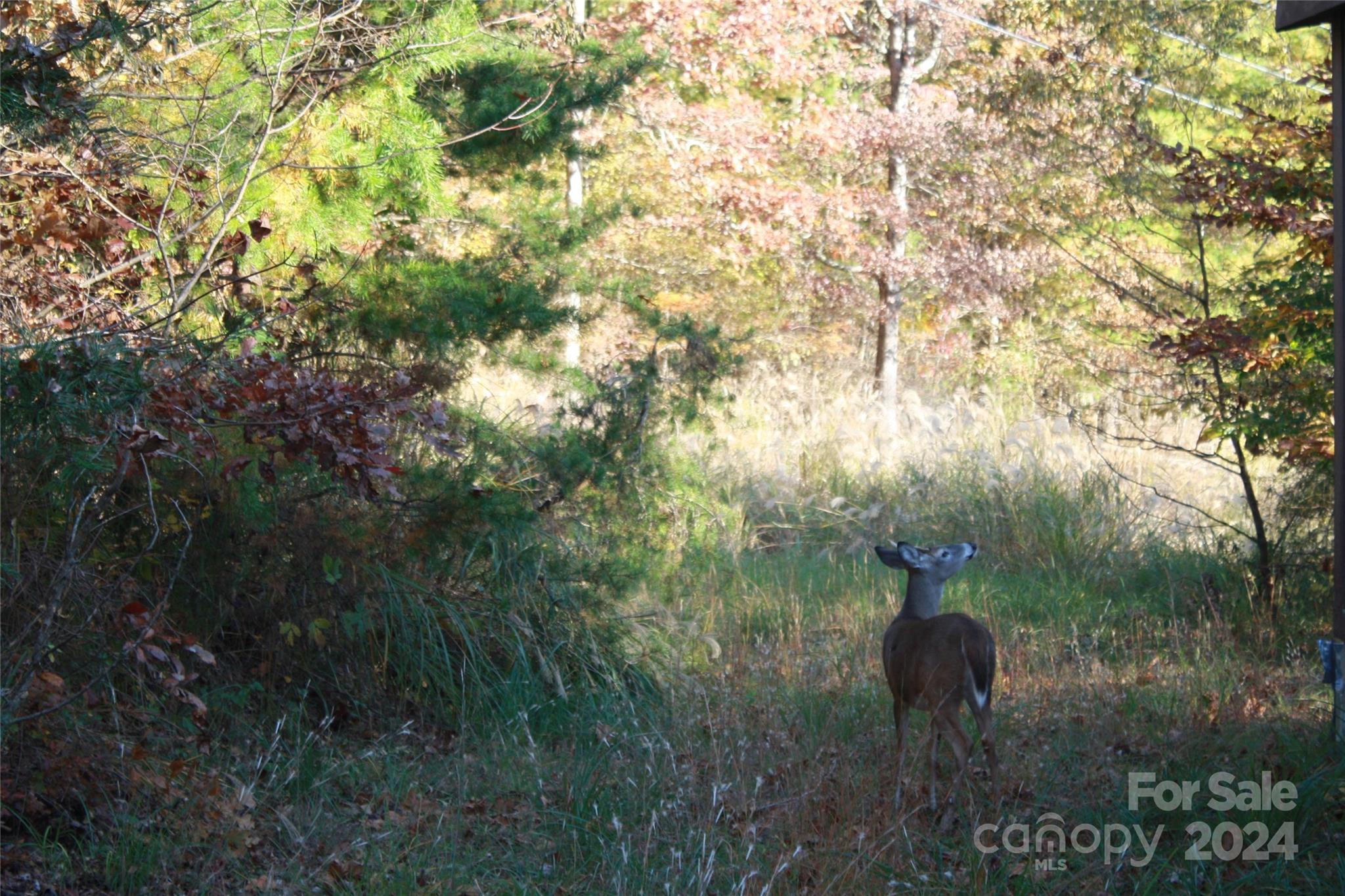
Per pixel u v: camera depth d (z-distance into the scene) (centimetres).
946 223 1900
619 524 835
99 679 516
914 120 1789
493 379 1033
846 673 809
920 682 602
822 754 658
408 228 902
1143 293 1124
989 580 1072
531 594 775
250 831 536
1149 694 754
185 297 598
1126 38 1295
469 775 639
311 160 682
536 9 884
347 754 647
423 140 723
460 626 716
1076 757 649
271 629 679
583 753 671
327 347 703
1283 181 854
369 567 702
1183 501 1262
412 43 697
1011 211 1805
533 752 646
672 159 1709
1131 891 518
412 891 501
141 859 489
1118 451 1390
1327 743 638
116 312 564
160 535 629
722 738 680
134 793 530
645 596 893
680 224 1744
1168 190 1152
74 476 498
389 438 598
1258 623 900
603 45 921
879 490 1312
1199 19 1312
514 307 748
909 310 2108
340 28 681
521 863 538
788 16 1700
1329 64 878
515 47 846
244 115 678
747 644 889
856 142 1825
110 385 484
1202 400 1020
